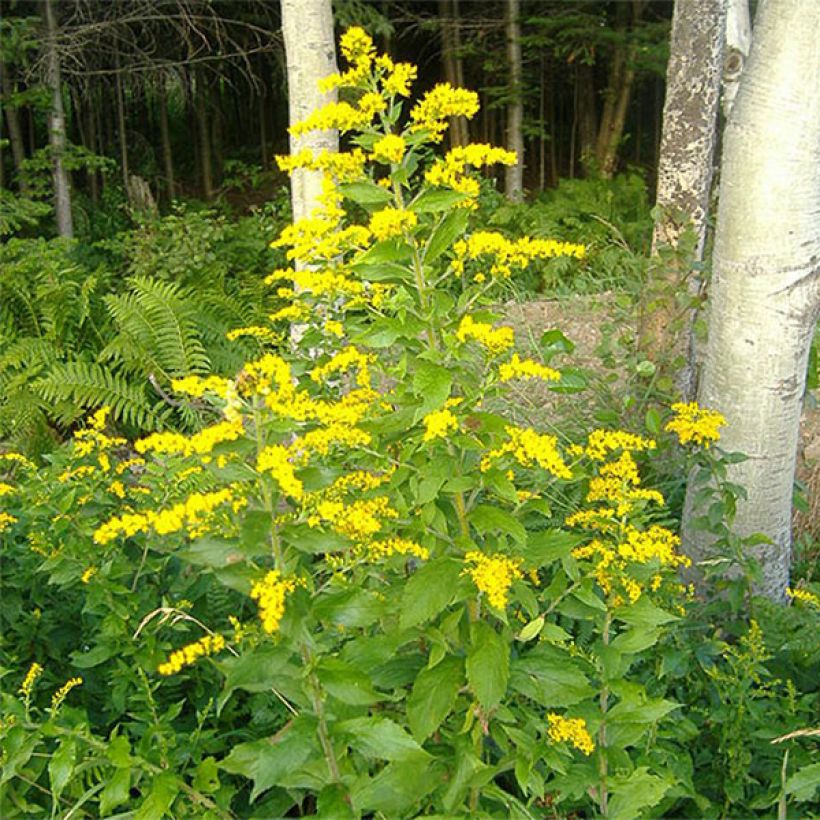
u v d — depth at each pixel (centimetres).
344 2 895
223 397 169
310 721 169
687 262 415
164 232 861
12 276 645
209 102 1399
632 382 419
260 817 214
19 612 260
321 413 192
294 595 163
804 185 290
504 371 197
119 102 1189
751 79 295
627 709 202
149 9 961
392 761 175
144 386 598
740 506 315
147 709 235
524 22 1177
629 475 223
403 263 213
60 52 916
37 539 244
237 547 165
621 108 1357
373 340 199
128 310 595
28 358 602
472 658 179
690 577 327
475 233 228
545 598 210
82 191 1277
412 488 201
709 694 255
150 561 260
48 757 199
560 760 189
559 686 192
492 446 200
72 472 252
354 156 218
